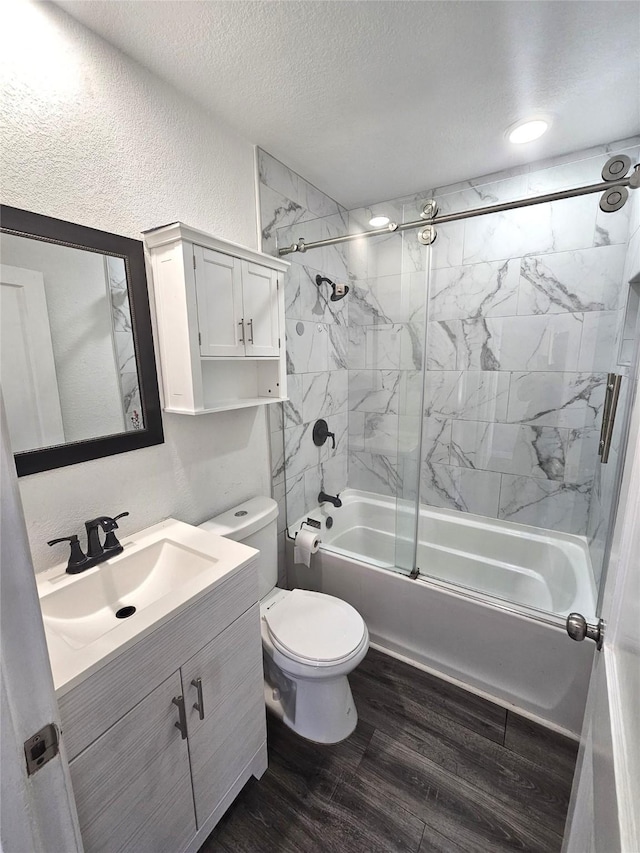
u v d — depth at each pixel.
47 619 0.99
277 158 1.80
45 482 1.06
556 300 2.00
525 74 1.27
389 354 2.38
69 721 0.73
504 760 1.38
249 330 1.49
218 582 1.05
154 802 0.93
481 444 2.33
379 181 2.05
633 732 0.45
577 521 2.12
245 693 1.21
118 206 1.17
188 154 1.38
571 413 2.06
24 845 0.43
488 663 1.62
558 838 1.15
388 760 1.38
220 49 1.14
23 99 0.94
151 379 1.31
